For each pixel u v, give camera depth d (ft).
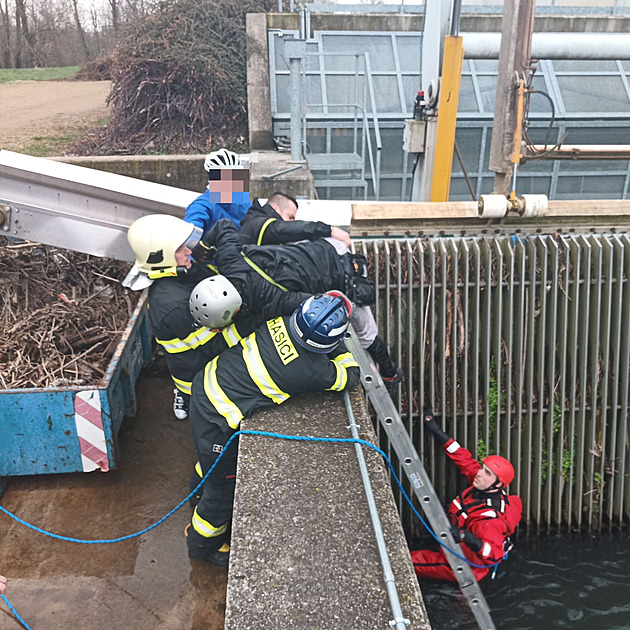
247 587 6.71
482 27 36.06
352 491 8.14
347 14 34.32
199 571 11.65
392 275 15.20
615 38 17.58
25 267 18.31
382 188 31.65
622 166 30.66
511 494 16.87
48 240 16.70
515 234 15.62
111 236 16.70
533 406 16.38
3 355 14.87
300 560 7.05
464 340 15.62
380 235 15.39
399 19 34.37
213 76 31.91
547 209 14.48
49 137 33.65
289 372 9.52
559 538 16.65
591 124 30.89
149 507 13.32
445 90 18.10
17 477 14.23
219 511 10.85
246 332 10.33
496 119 16.21
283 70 33.35
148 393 17.83
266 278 9.95
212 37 33.60
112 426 13.39
